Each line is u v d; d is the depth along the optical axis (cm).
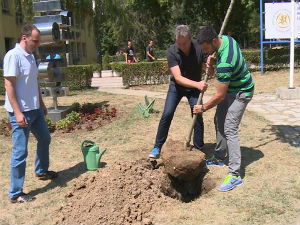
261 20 1569
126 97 1153
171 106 534
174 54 510
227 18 492
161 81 1478
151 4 2367
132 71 1449
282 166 511
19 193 451
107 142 673
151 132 721
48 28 764
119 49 4359
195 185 467
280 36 1461
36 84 462
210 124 752
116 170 471
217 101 440
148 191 447
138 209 410
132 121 804
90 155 532
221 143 513
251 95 452
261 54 1598
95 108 906
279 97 1076
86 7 2244
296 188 442
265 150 582
